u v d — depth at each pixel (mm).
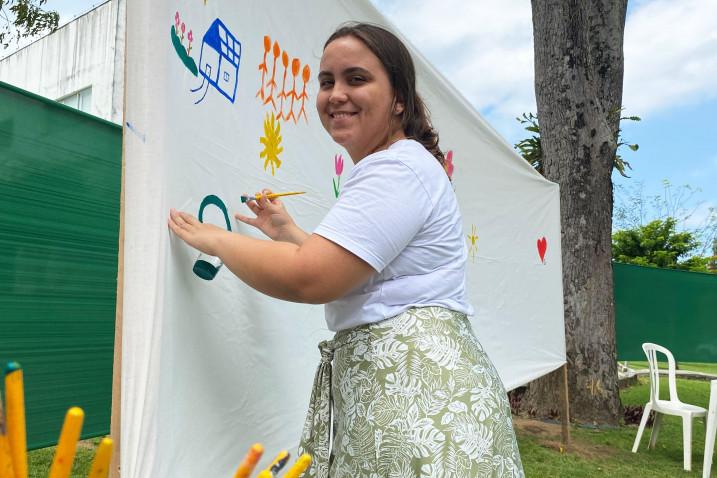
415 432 1146
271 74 1909
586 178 6434
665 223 16516
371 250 1166
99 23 9953
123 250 1330
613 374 6398
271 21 1909
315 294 1169
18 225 1702
